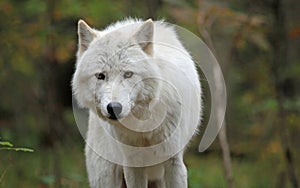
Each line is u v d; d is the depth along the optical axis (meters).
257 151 24.77
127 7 23.16
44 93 26.64
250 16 21.50
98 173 14.34
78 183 19.59
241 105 27.05
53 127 23.36
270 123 24.94
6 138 24.20
